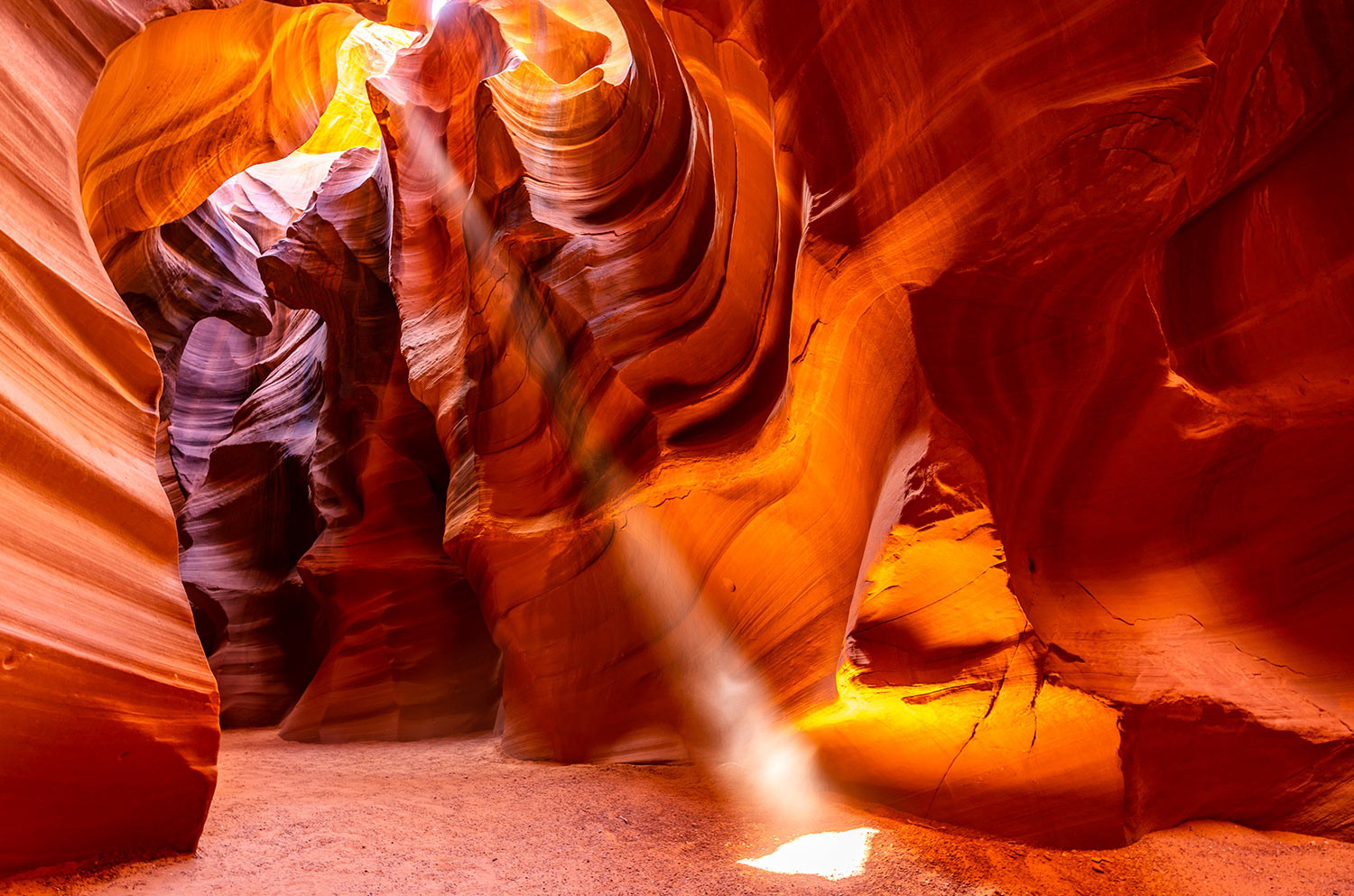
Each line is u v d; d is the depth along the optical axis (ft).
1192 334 18.29
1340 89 17.62
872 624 14.83
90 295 15.30
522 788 20.42
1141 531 16.60
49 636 11.94
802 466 18.61
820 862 13.96
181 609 15.52
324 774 23.24
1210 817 15.06
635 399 22.71
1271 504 16.60
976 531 14.43
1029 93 13.91
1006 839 14.61
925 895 12.39
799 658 18.81
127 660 13.46
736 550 20.98
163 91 23.49
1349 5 17.39
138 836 13.46
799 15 16.05
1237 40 16.62
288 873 13.46
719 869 13.88
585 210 26.09
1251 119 17.58
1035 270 14.89
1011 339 15.62
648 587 23.66
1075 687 13.94
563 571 25.63
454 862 14.40
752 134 21.08
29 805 11.66
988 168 14.39
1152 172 13.53
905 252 15.46
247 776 22.48
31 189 14.69
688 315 22.68
